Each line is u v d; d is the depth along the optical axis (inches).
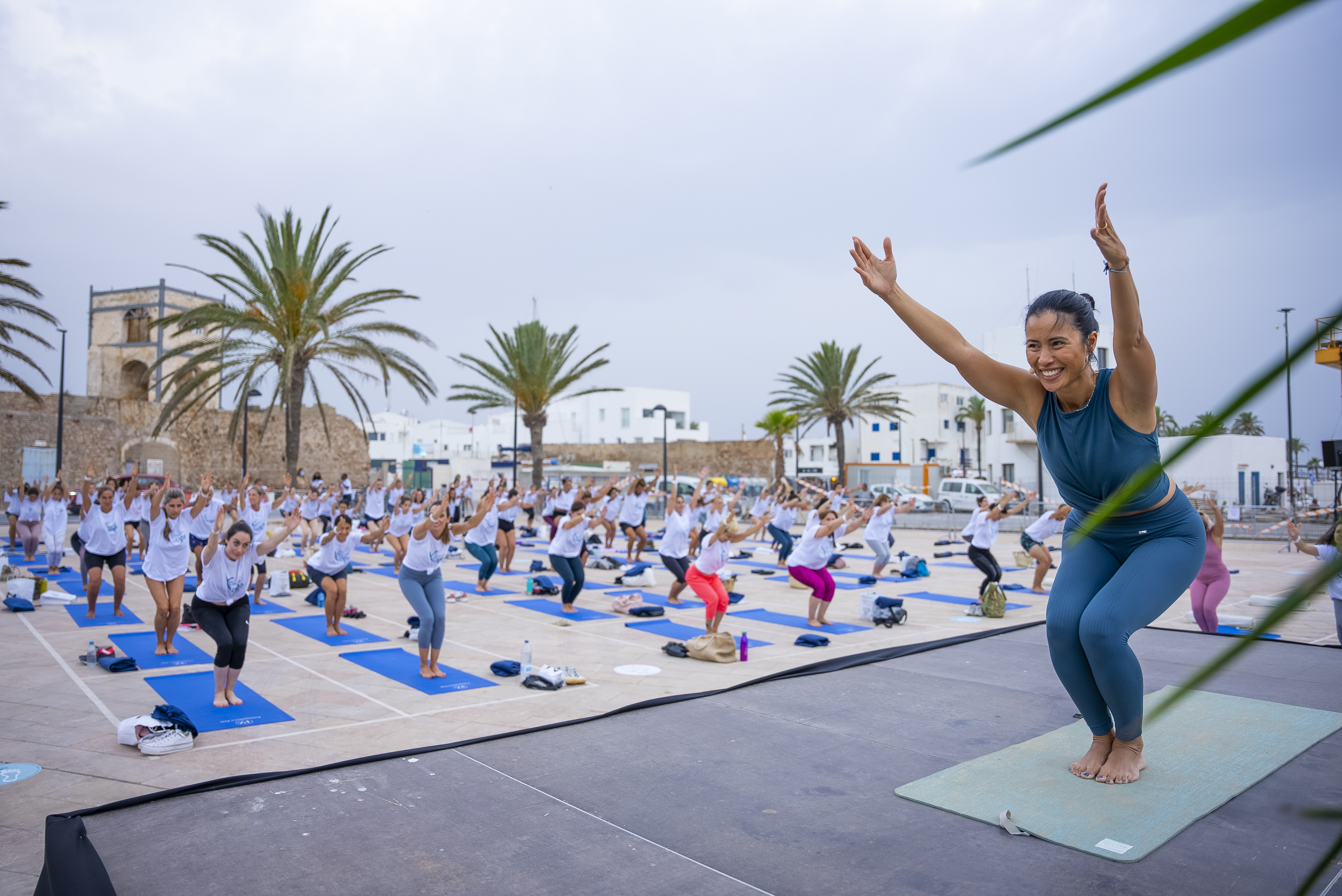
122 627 414.9
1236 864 151.9
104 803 189.8
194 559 633.6
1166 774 190.9
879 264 139.9
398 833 169.5
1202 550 163.0
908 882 147.9
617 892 145.9
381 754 216.8
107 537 439.5
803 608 491.5
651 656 351.6
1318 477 1289.4
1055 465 156.6
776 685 286.2
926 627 429.4
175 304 1651.1
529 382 1173.7
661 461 2090.3
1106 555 174.6
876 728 236.2
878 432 2500.0
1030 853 157.6
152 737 222.4
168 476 482.6
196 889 146.5
